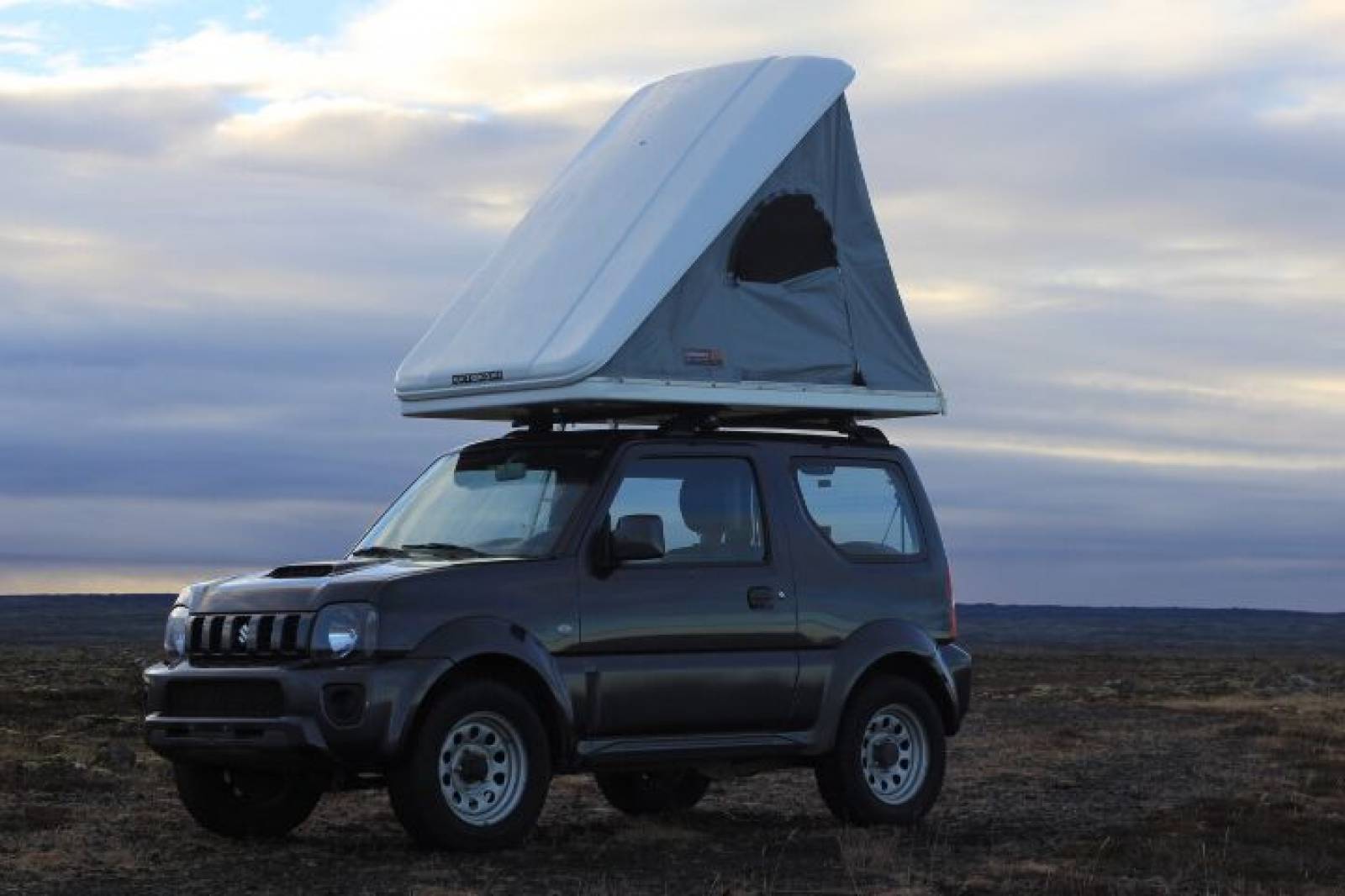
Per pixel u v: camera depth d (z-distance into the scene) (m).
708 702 10.39
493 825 9.55
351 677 9.18
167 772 13.66
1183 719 22.11
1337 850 10.51
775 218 10.99
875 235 11.52
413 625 9.34
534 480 10.47
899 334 11.57
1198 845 10.47
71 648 57.00
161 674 9.87
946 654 11.58
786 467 11.03
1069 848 10.28
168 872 8.97
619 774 11.75
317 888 8.45
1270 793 13.55
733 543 10.70
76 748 15.34
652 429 10.65
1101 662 52.62
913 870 9.39
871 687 11.20
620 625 10.08
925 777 11.41
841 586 11.08
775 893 8.61
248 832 10.30
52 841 9.86
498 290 11.19
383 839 10.23
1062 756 16.58
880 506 11.49
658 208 10.80
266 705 9.38
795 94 11.23
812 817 11.82
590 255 10.81
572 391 10.16
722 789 13.44
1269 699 27.70
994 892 8.76
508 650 9.56
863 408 11.34
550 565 9.90
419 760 9.30
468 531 10.45
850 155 11.42
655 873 9.18
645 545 9.95
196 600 10.01
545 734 9.70
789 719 10.78
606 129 12.20
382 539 10.78
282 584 9.62
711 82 11.70
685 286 10.56
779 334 10.96
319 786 10.40
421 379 10.98
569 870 9.18
